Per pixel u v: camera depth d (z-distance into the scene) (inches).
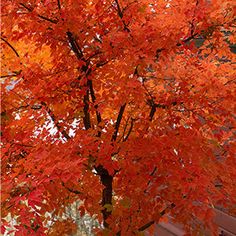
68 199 179.9
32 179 100.0
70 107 161.8
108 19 142.9
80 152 134.0
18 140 126.6
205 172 112.8
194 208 107.2
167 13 136.6
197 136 127.7
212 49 145.8
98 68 149.9
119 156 160.6
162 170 128.7
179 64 146.5
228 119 138.0
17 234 95.7
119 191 152.6
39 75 147.3
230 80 145.6
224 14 127.3
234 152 128.4
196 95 136.9
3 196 94.2
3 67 163.0
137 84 119.4
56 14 133.4
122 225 140.8
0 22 130.3
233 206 151.6
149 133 145.6
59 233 180.9
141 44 118.6
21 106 162.7
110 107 161.8
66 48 151.4
